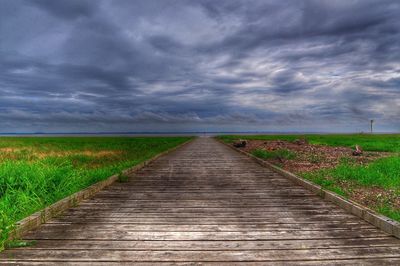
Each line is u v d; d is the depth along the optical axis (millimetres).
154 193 8570
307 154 18438
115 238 4910
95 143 40969
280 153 18188
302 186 9594
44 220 5758
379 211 6016
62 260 4062
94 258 4141
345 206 6711
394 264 3951
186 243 4719
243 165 15414
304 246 4574
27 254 4250
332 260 4090
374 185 9016
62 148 28125
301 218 6043
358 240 4801
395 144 28234
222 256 4234
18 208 6359
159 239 4887
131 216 6211
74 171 9922
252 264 3994
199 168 14219
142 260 4098
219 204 7262
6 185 7879
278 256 4227
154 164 15914
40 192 7387
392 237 4926
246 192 8688
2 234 4562
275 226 5539
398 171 10719
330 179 9719
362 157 16578
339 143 32781
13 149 25891
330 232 5184
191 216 6219
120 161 16594
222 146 35031
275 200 7660
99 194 8438
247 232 5219
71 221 5832
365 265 3930
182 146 34844
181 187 9492
